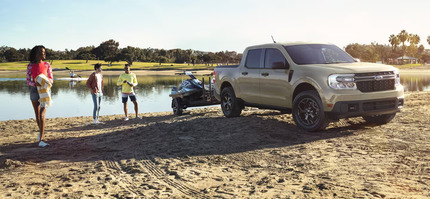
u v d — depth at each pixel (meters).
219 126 7.73
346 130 6.67
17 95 26.81
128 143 6.82
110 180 4.32
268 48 7.63
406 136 5.88
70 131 9.25
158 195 3.68
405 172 4.05
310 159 4.83
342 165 4.46
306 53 7.12
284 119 8.06
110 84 41.78
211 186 3.90
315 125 6.43
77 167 5.11
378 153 4.94
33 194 3.84
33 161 5.59
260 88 7.66
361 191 3.48
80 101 22.06
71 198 3.68
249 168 4.58
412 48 185.00
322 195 3.42
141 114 13.91
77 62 183.75
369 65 6.58
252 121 7.90
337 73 6.10
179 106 11.85
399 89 6.48
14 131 9.55
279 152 5.32
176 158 5.33
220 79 9.20
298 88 6.80
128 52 179.62
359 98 6.05
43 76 6.59
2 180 4.48
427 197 3.25
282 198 3.39
